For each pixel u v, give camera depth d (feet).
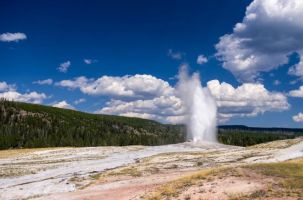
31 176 211.00
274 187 111.34
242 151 259.39
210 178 126.52
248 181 118.52
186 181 128.36
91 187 165.17
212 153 261.24
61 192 162.30
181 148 323.37
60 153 322.14
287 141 286.05
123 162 241.76
